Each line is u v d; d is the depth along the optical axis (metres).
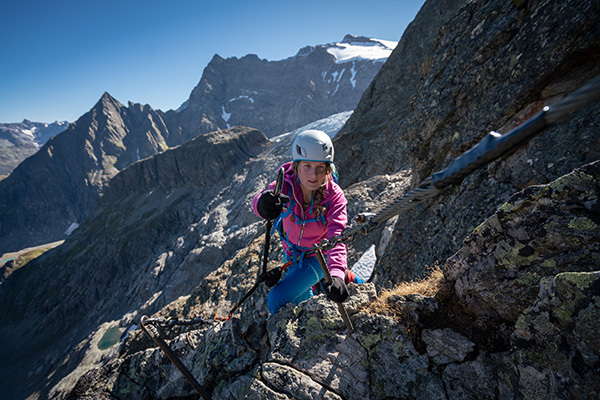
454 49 8.27
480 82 7.18
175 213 163.88
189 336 4.29
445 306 3.34
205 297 14.98
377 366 3.18
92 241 180.25
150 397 4.16
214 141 189.88
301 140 2.62
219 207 146.12
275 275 3.49
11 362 124.12
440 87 8.34
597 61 5.16
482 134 6.86
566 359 2.30
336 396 3.09
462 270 3.22
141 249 152.88
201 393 3.58
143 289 117.62
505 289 2.87
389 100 49.12
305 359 3.42
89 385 4.46
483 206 5.70
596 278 2.27
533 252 2.78
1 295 163.50
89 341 92.00
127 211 190.50
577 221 2.61
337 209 2.94
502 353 2.85
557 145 4.77
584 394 2.14
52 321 137.50
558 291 2.42
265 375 3.43
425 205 7.90
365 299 3.72
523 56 6.16
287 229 3.18
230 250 93.62
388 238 9.87
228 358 3.79
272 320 3.91
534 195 2.84
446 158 8.03
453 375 2.93
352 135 47.38
